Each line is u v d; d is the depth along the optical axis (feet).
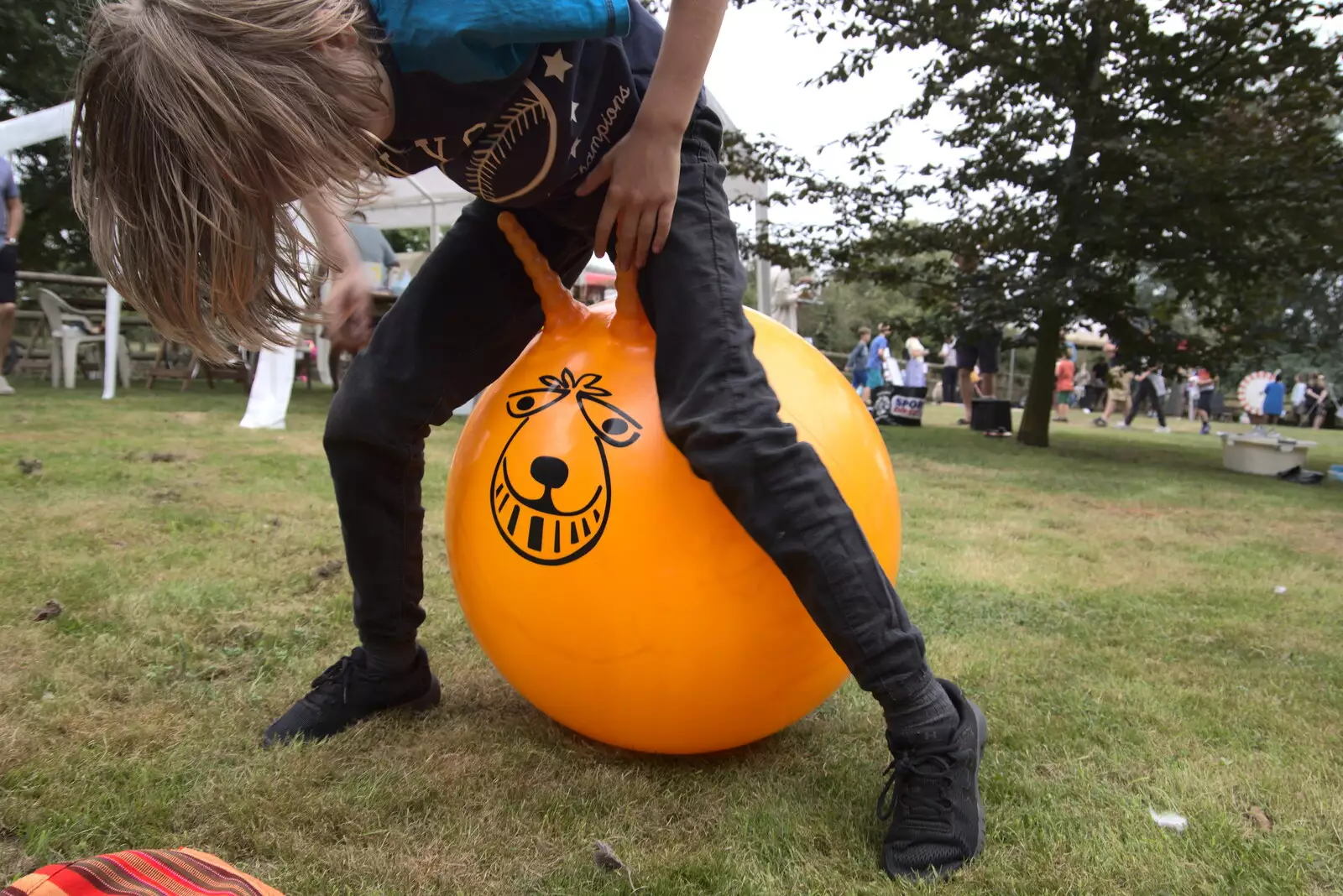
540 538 4.57
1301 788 5.00
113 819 4.18
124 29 3.10
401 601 5.15
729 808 4.58
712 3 4.01
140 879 3.05
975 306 24.40
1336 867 4.28
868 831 4.42
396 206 31.63
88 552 8.43
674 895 3.84
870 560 4.06
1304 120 20.65
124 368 27.04
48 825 4.11
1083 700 6.21
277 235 3.35
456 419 22.25
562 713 4.98
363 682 5.31
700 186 4.58
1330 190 20.38
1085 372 70.95
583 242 5.35
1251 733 5.73
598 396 4.68
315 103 3.20
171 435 16.29
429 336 4.77
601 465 4.51
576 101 4.13
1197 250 22.62
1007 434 28.96
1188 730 5.75
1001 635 7.63
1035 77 23.36
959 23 23.04
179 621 6.80
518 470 4.70
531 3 3.58
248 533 9.52
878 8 23.44
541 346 5.08
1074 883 4.03
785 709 4.81
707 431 4.10
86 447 14.23
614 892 3.83
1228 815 4.66
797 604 4.46
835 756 5.24
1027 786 4.89
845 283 28.09
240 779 4.61
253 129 3.07
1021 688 6.39
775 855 4.19
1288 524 14.10
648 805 4.57
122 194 3.20
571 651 4.58
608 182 4.47
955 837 4.11
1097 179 22.74
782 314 32.71
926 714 4.09
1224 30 21.74
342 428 4.75
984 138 24.75
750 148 24.41
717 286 4.37
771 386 4.69
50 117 18.49
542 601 4.57
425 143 3.99
